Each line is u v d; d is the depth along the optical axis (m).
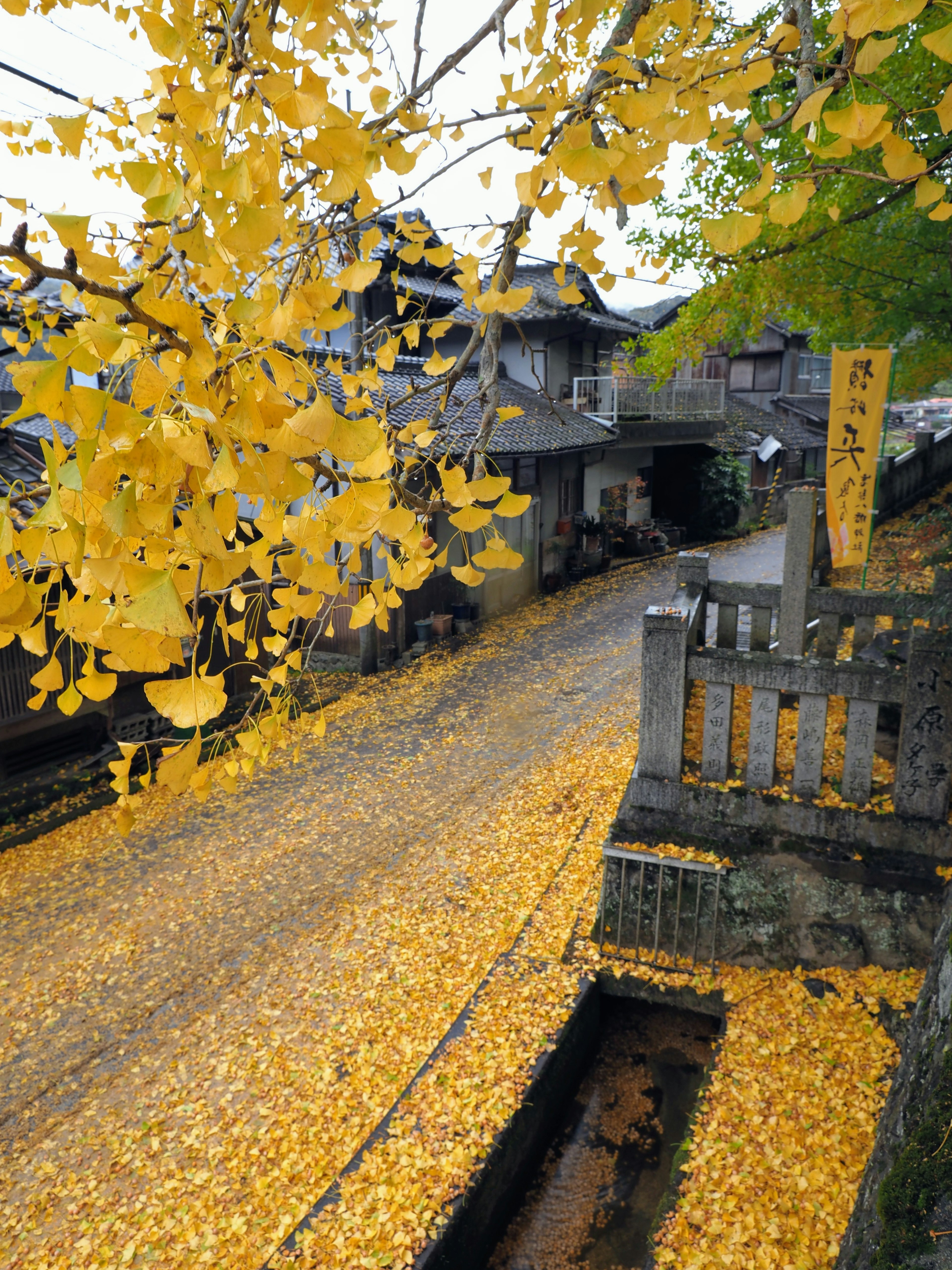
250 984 6.35
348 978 6.26
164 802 9.74
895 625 8.20
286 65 1.14
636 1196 4.67
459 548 16.73
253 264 1.23
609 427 20.41
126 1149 4.88
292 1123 4.89
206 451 0.88
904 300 8.49
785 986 5.26
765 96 6.73
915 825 5.11
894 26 1.12
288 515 1.35
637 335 23.86
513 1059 4.95
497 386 1.95
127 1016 6.11
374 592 1.90
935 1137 2.60
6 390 14.95
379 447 1.06
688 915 5.65
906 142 1.26
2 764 9.57
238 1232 4.14
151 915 7.41
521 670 13.87
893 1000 4.91
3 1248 4.30
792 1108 4.35
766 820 5.47
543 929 6.31
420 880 7.58
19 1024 6.09
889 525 14.12
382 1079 5.12
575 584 20.83
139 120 1.26
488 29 1.74
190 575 1.02
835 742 6.30
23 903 7.74
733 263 7.79
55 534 0.89
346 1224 3.95
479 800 9.17
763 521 27.16
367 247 1.85
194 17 1.25
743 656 5.41
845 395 8.41
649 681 5.66
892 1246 2.51
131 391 1.00
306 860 8.18
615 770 9.41
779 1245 3.63
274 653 2.00
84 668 1.11
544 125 1.51
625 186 1.50
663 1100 5.28
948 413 41.41
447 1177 4.15
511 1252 4.38
